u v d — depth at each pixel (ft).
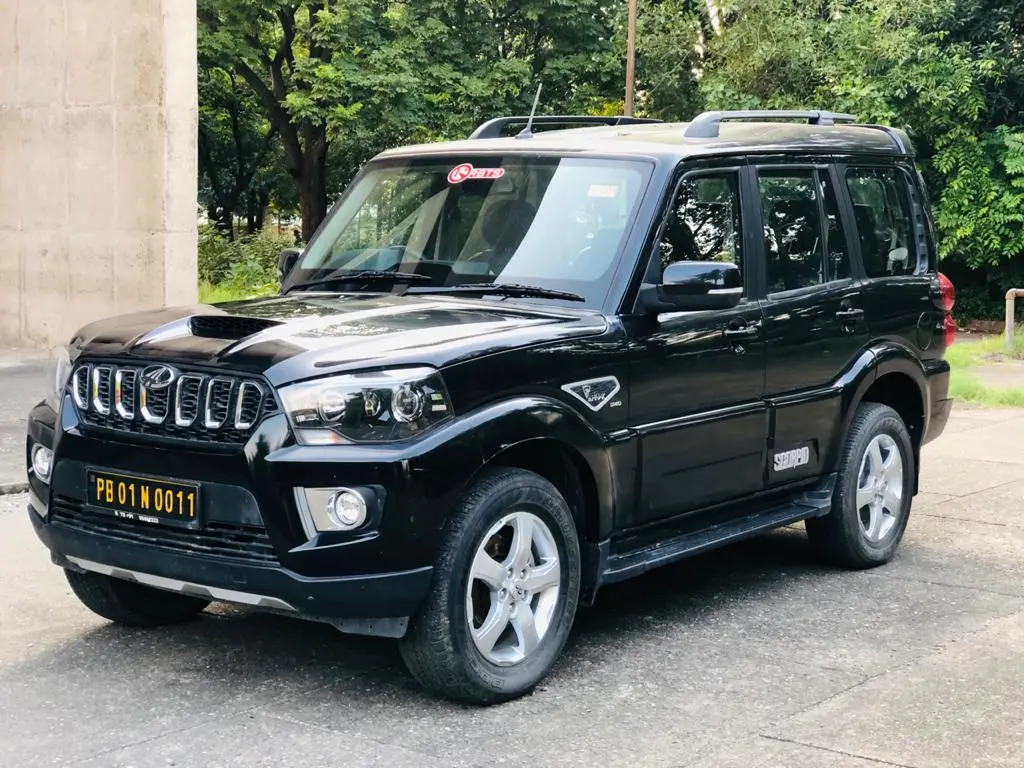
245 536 13.42
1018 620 18.06
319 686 14.94
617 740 13.35
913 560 21.66
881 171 21.67
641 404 15.97
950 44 80.48
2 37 52.26
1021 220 77.92
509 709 14.26
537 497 14.42
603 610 18.49
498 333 14.44
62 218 51.52
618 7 95.09
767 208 18.66
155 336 14.64
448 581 13.55
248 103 116.67
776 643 16.88
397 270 17.28
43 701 14.35
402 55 88.58
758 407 18.02
